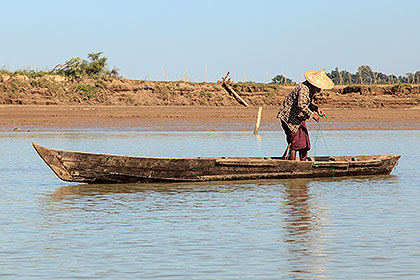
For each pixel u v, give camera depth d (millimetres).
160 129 51375
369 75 173875
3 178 22609
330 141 41812
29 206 16703
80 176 20391
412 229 13641
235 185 20953
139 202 17422
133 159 20656
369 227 13859
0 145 36125
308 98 21906
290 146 22797
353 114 68312
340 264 10852
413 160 29547
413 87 95000
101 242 12484
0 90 75438
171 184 21125
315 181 22078
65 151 20047
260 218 14992
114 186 20594
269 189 20062
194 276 10172
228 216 15258
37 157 29797
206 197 18344
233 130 51656
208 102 86938
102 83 83375
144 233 13312
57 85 80375
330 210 16094
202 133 48250
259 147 35656
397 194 18953
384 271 10422
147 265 10805
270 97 91312
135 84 86438
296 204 17078
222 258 11258
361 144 39250
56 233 13289
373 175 23828
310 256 11383
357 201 17594
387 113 69688
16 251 11727
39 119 56719
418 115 67625
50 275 10219
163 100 85438
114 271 10445
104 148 34562
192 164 21312
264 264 10859
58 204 17047
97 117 59531
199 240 12641
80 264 10859
